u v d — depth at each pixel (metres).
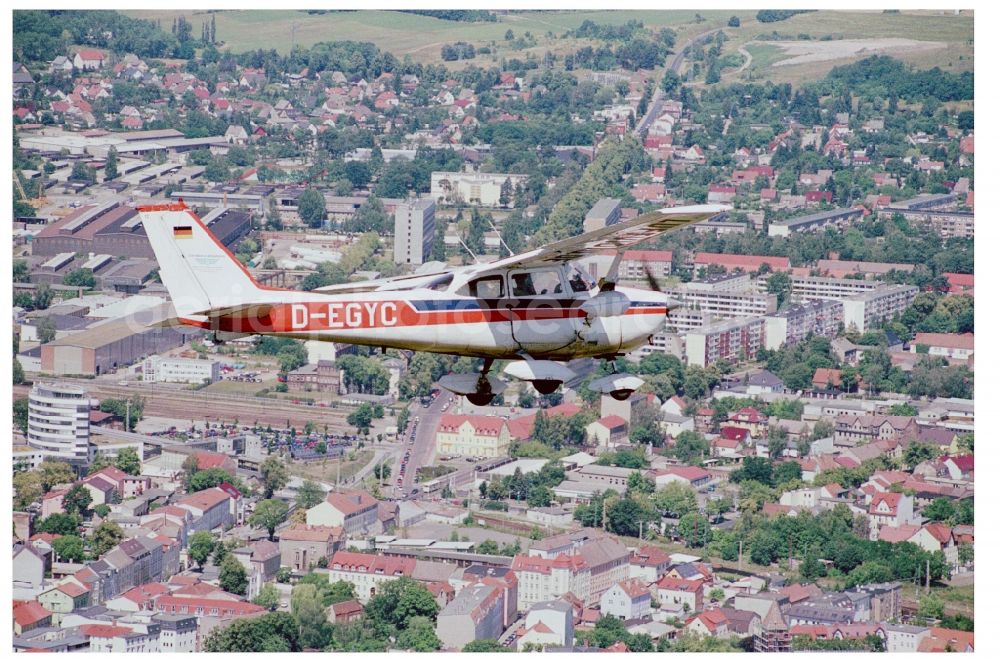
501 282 45.88
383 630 113.50
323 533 135.88
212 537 136.25
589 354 47.09
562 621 111.75
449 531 146.75
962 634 122.69
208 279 44.94
